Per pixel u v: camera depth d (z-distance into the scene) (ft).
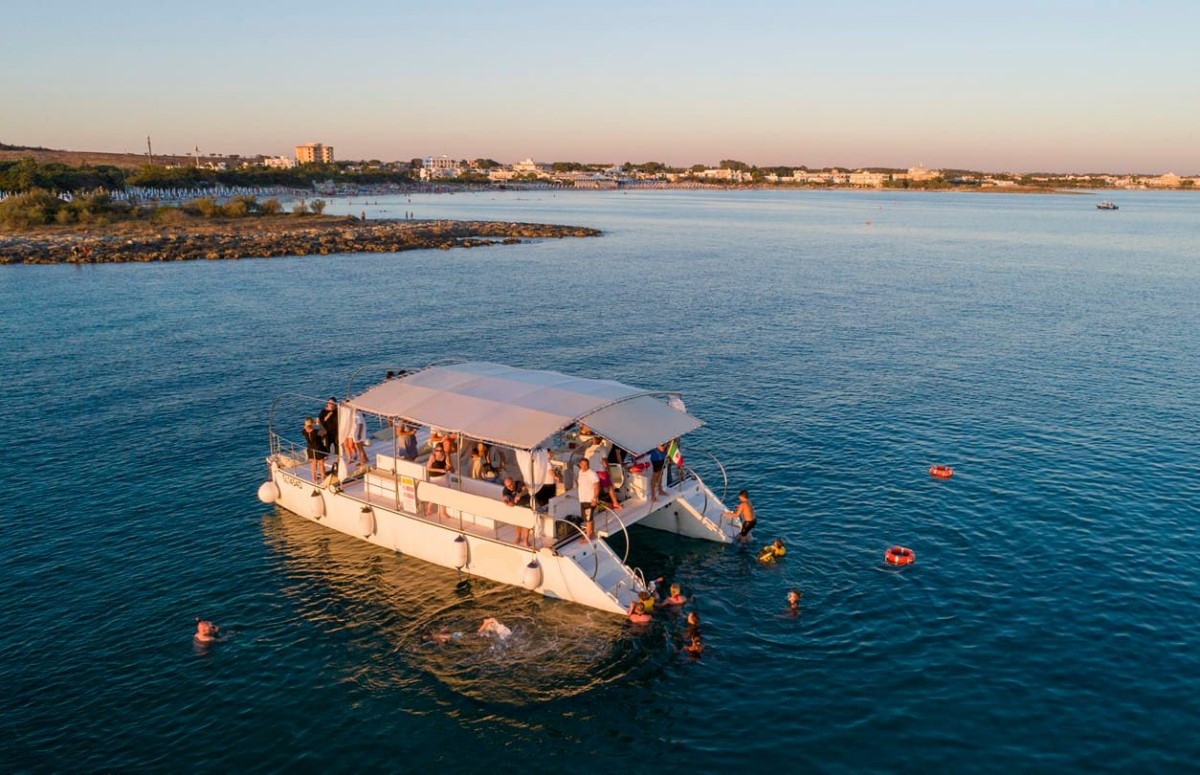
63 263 343.46
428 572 84.94
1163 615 75.41
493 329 212.02
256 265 347.56
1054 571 83.71
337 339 198.49
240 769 57.82
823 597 79.56
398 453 91.20
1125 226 634.02
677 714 63.21
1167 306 250.37
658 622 75.51
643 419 84.69
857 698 64.54
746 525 91.20
